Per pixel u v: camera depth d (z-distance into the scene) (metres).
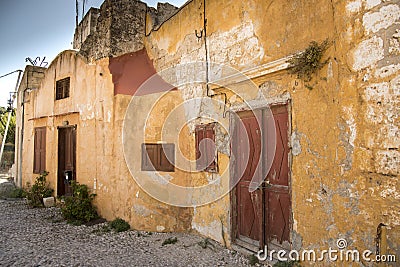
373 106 2.97
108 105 6.67
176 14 6.37
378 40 2.93
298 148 3.84
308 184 3.69
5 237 5.68
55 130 8.73
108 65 6.79
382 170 2.89
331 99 3.43
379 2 2.93
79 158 7.52
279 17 4.16
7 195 10.15
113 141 6.53
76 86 7.91
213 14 5.41
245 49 4.73
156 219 5.91
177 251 4.92
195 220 5.76
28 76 10.84
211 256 4.69
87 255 4.73
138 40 7.30
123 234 5.77
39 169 9.38
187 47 6.04
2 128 22.36
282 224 4.13
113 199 6.44
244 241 4.75
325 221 3.46
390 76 2.83
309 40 3.72
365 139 3.04
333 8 3.37
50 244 5.28
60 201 8.26
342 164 3.28
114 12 6.98
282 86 4.09
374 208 2.96
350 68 3.18
